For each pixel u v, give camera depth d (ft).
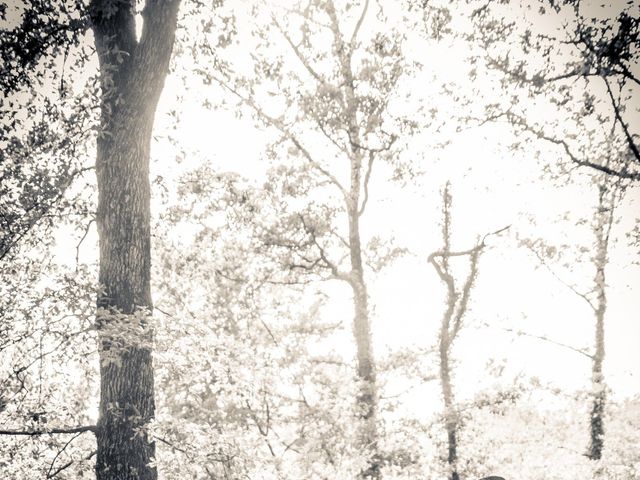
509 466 51.37
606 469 55.93
